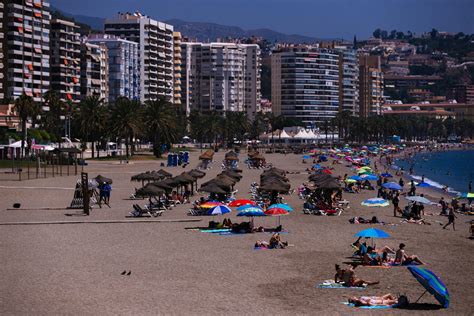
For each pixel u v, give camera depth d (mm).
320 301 35875
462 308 34688
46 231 59156
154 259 46906
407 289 38625
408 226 65250
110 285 39125
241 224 58938
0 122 177500
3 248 50781
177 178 82750
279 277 41531
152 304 35031
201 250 50406
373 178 104062
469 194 87375
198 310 33938
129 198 87188
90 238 55562
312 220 68125
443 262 46969
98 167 151125
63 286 38875
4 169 134625
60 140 189750
